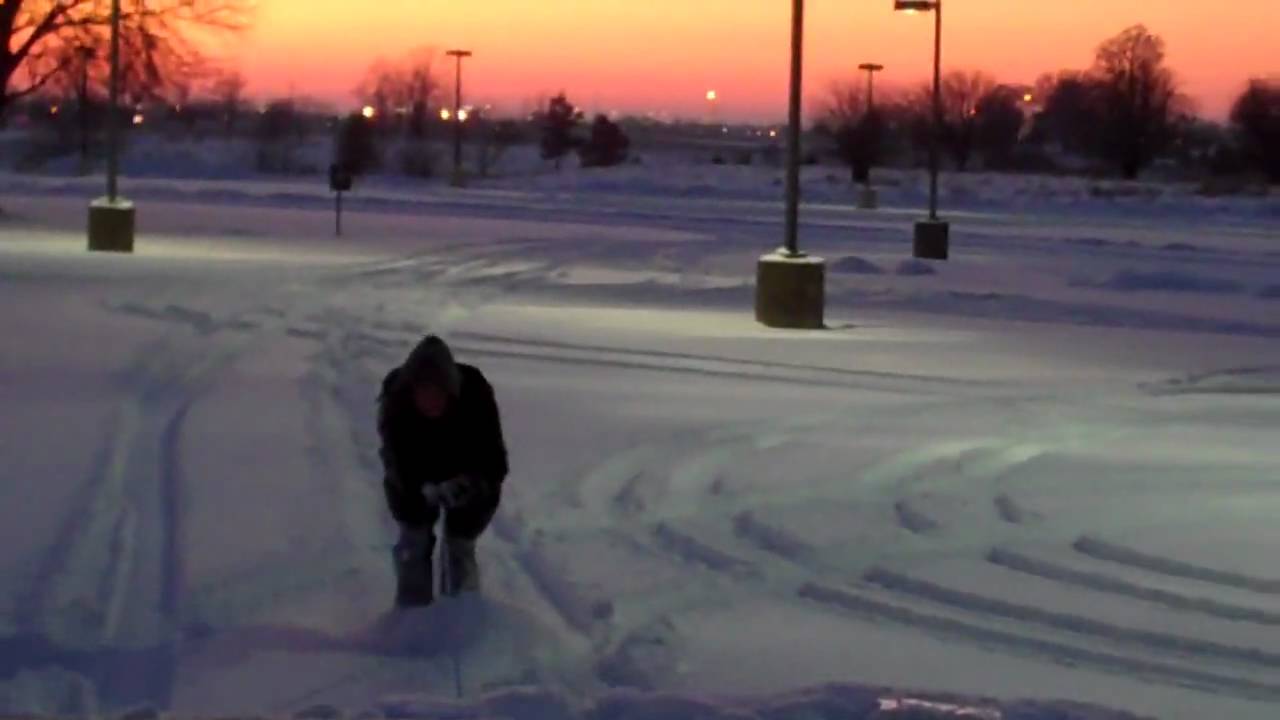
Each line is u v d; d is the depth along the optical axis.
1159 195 94.56
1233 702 7.55
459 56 97.75
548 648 8.19
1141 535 11.13
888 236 53.38
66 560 9.52
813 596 9.38
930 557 10.36
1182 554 10.56
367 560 9.77
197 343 20.14
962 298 32.09
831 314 29.16
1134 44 125.12
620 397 17.19
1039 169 132.88
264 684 7.58
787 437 15.02
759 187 96.88
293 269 32.44
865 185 89.31
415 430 8.59
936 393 18.72
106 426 13.99
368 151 105.19
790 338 24.19
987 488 12.86
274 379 17.23
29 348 19.00
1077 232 60.88
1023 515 11.77
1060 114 161.75
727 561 10.09
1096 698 7.57
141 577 9.27
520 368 19.34
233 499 11.28
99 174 88.38
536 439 14.36
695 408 16.61
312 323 23.03
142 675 7.66
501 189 88.88
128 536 10.16
